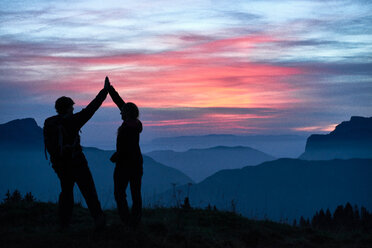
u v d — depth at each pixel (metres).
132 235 6.68
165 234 7.33
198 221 8.97
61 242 6.08
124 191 7.39
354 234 9.69
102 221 6.75
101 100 7.05
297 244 8.23
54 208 8.89
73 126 6.71
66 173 6.76
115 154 7.39
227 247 7.24
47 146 6.67
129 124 7.32
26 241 6.08
